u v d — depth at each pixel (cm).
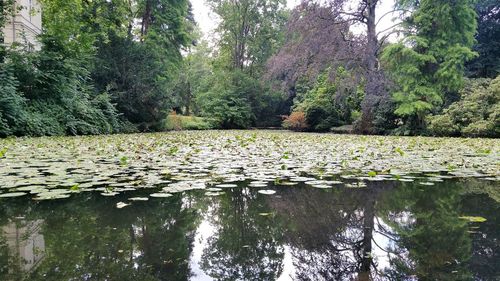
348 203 205
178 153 478
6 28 1202
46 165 339
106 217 171
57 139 750
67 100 978
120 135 1005
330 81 1510
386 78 1384
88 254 122
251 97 2384
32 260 115
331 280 103
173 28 1762
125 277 103
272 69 1680
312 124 1830
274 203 205
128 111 1308
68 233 146
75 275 103
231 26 2483
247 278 104
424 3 1307
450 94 1395
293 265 116
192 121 2042
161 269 110
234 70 2442
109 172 301
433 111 1347
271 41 2508
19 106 816
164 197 218
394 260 119
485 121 1057
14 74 896
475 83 1301
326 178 287
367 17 1473
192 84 2970
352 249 131
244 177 285
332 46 1451
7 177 272
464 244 134
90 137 862
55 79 952
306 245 136
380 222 166
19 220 165
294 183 265
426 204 203
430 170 335
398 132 1337
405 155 471
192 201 208
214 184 260
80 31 1248
